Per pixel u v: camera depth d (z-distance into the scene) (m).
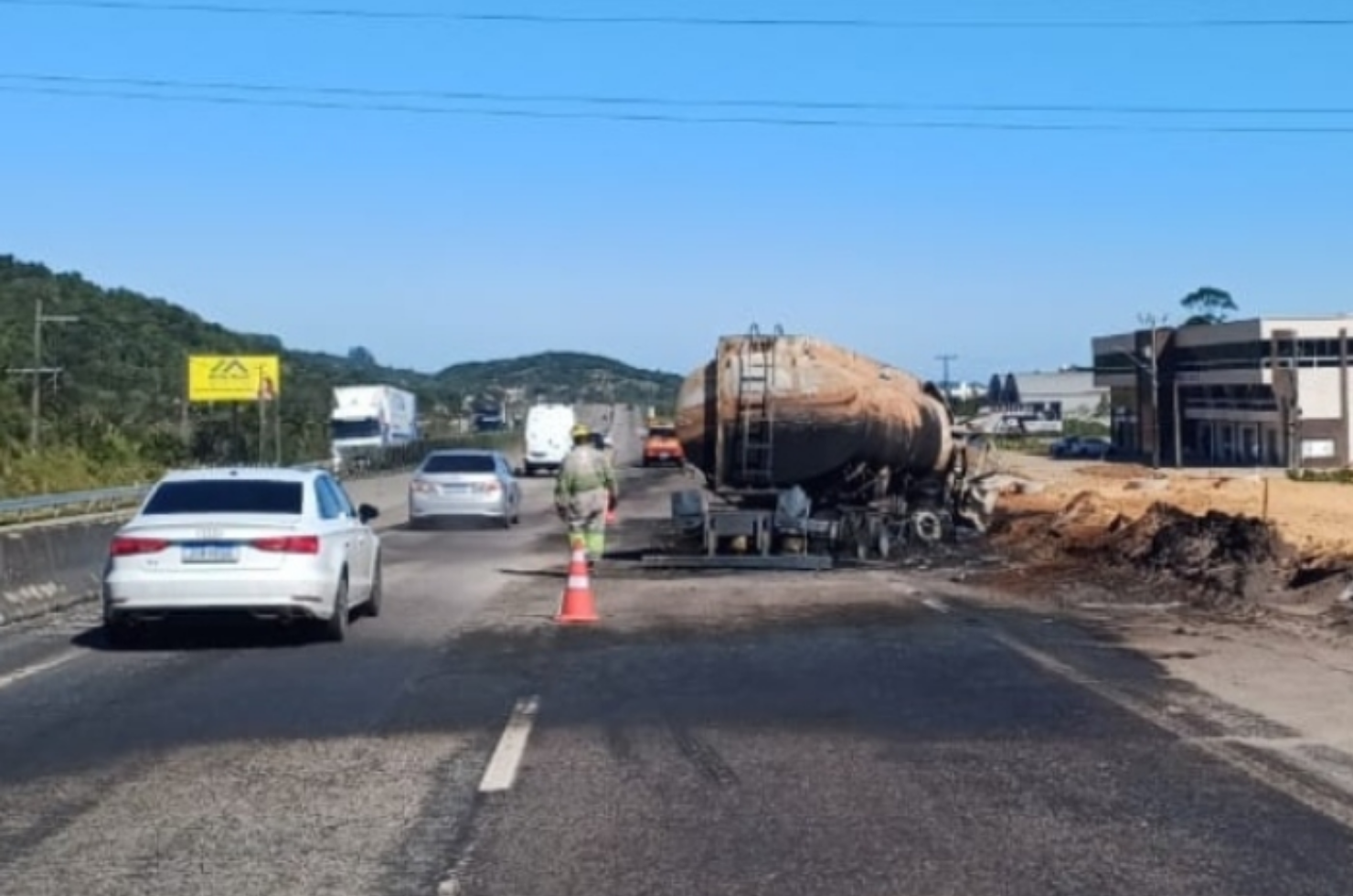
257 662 15.18
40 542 20.50
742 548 25.67
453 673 14.37
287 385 100.75
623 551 28.67
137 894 7.58
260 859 8.16
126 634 16.47
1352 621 17.09
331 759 10.63
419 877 7.82
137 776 10.16
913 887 7.56
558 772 10.17
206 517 15.95
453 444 86.81
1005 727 11.54
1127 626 17.38
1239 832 8.53
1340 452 96.88
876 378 26.75
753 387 25.39
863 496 27.12
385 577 24.12
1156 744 10.88
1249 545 21.97
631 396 199.12
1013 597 20.56
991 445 35.06
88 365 83.75
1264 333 97.69
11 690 13.60
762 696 12.95
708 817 8.95
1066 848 8.24
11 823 8.98
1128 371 120.00
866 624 17.67
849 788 9.65
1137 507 38.78
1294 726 11.48
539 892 7.53
